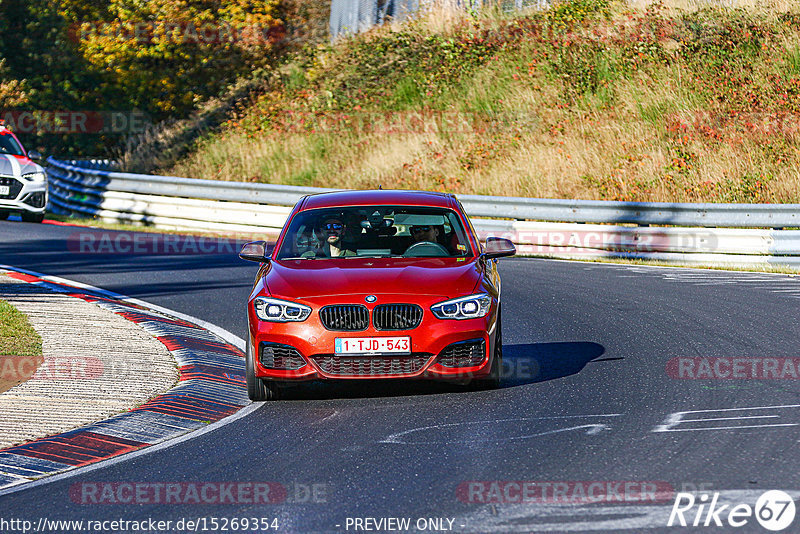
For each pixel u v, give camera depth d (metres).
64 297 47.16
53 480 22.45
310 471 22.38
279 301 28.95
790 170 77.56
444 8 123.94
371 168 94.62
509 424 25.94
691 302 46.22
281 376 28.69
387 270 29.97
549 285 53.25
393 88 109.44
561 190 83.31
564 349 36.56
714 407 27.02
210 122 113.00
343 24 130.12
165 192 86.88
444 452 23.44
